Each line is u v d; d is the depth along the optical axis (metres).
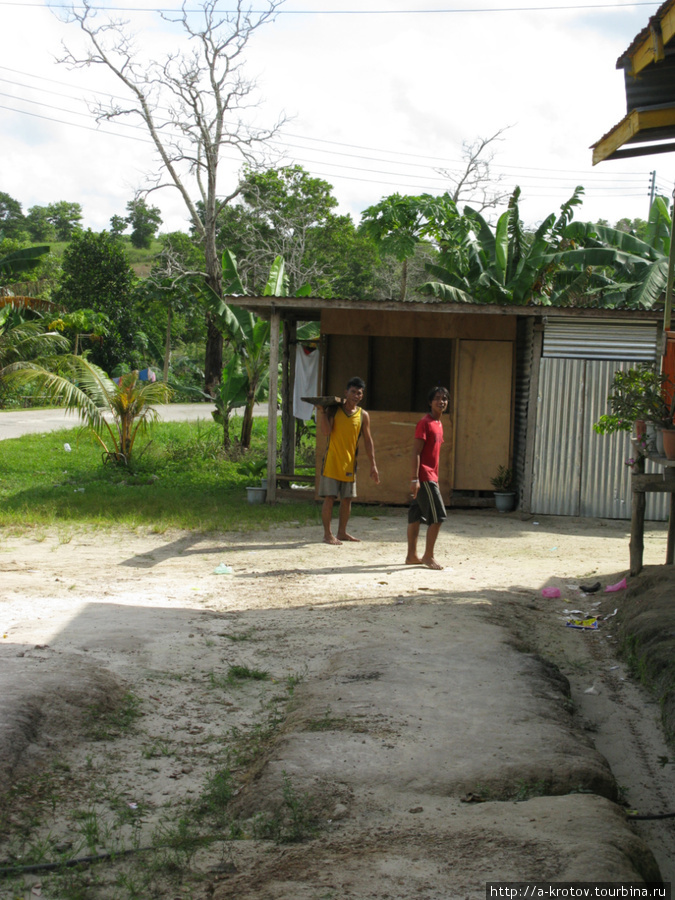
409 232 24.27
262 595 6.86
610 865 2.56
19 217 132.12
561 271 19.78
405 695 4.26
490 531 10.95
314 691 4.40
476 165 29.19
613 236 19.17
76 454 19.70
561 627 6.29
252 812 3.12
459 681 4.50
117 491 14.17
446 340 15.23
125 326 51.12
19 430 26.48
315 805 3.11
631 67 5.27
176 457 18.89
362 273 53.09
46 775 3.34
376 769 3.38
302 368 15.09
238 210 38.59
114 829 3.01
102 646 5.06
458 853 2.71
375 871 2.62
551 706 4.22
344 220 48.69
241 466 17.31
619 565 8.69
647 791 3.75
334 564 8.38
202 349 60.56
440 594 6.89
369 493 12.95
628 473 12.12
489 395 12.97
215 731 4.02
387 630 5.55
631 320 11.96
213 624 5.84
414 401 15.31
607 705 4.79
